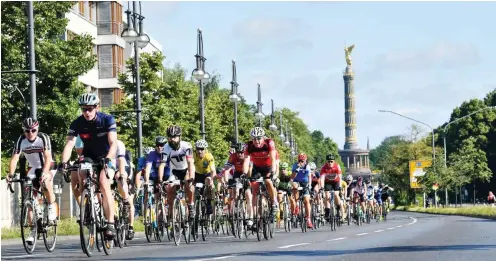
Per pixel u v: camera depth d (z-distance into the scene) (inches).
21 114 3902.6
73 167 1300.4
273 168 1830.7
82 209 1272.1
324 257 1183.6
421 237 1836.9
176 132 1777.8
